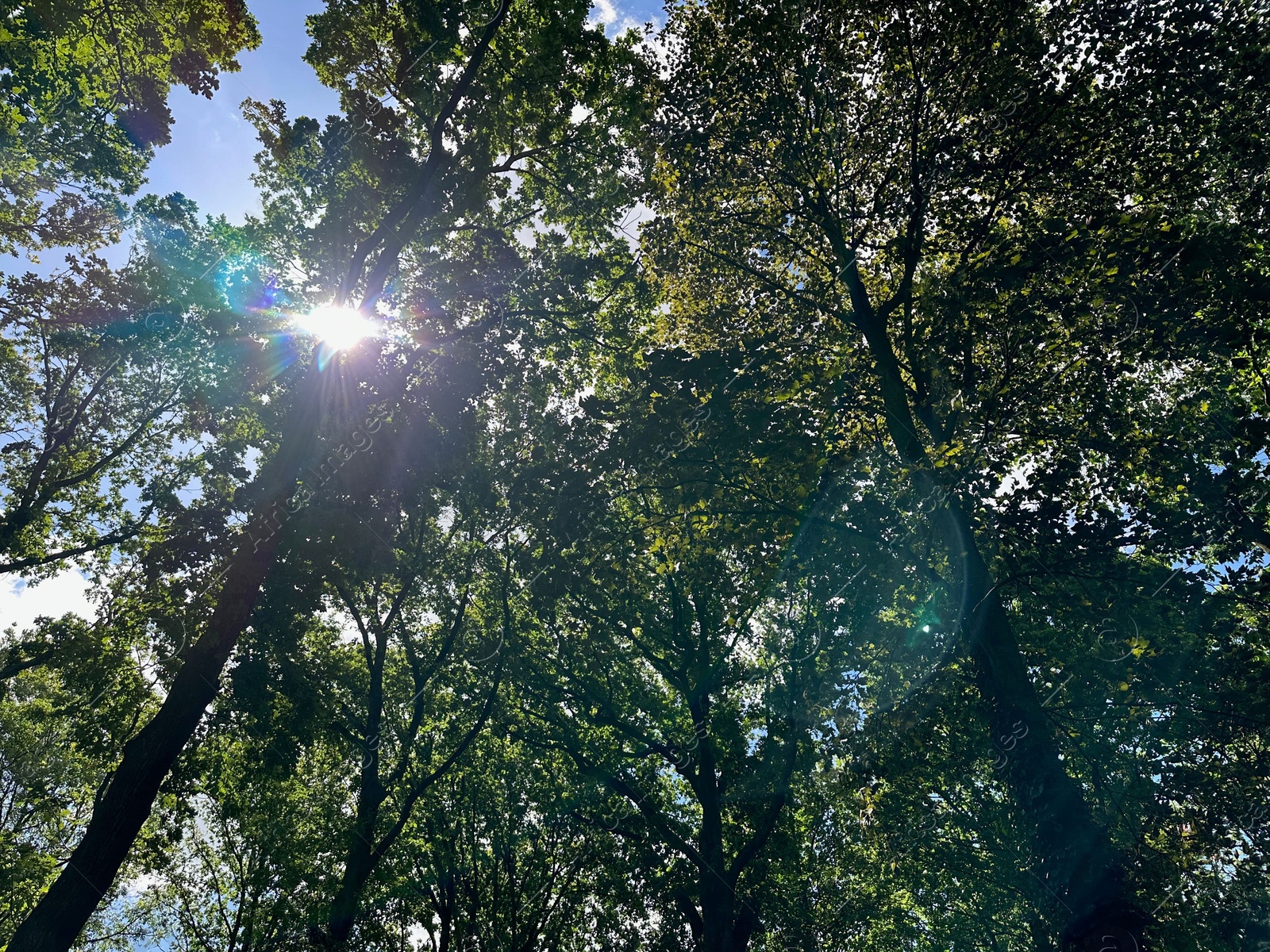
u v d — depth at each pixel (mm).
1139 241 13234
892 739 16719
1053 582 14875
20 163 14648
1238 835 13117
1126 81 14383
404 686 22438
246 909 27984
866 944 25141
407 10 14523
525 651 22203
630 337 17750
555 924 28969
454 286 15828
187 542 14398
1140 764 14055
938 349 15602
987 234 15477
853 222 18297
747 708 24172
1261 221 13906
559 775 24125
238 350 15469
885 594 17672
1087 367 14406
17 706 24438
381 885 21188
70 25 13969
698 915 22859
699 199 18672
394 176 15320
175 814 17109
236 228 15727
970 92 15422
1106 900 11203
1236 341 12914
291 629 14234
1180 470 13609
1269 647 13148
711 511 14969
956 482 13977
